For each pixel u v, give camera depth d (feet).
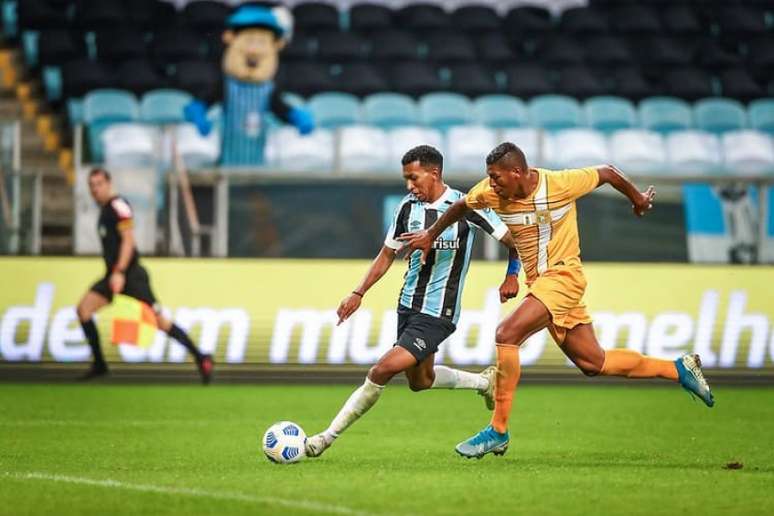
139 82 251.60
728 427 123.34
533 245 89.51
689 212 180.14
